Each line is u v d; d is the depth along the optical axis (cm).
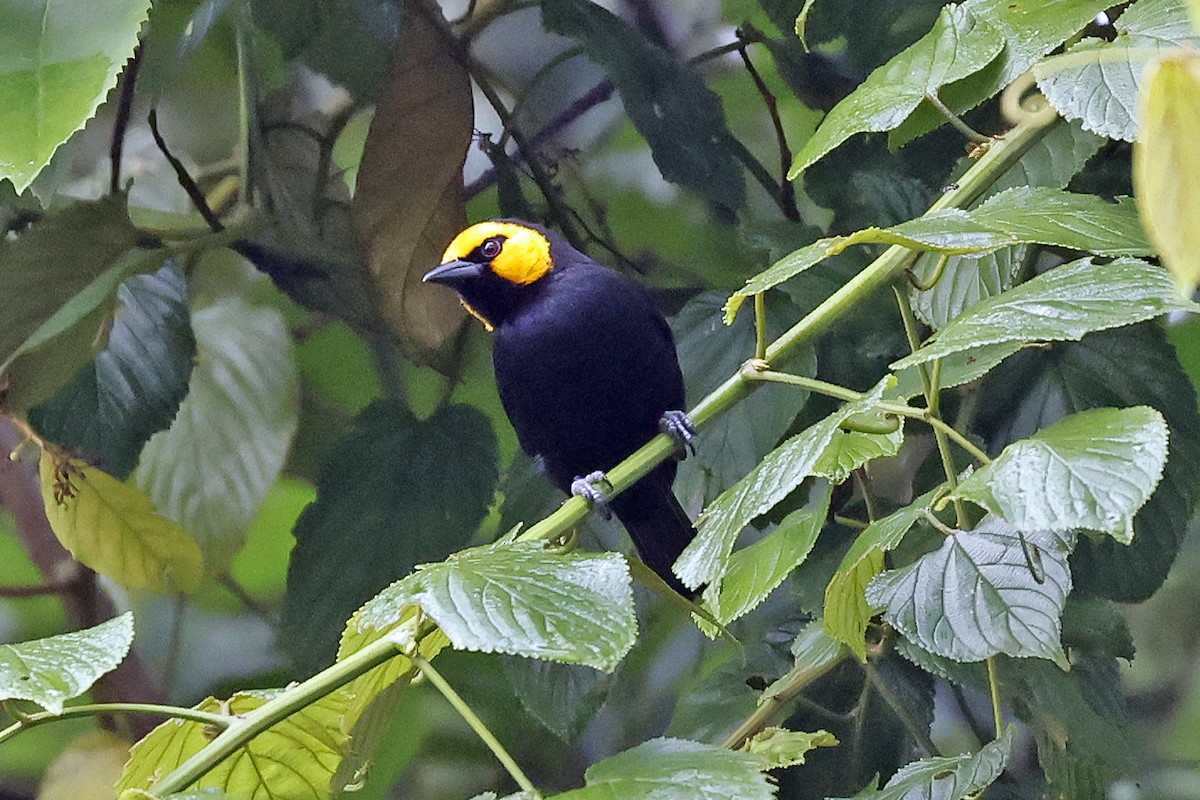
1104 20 543
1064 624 639
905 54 499
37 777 828
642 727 818
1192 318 750
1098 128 441
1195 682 866
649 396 740
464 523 729
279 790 450
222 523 797
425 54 728
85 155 844
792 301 695
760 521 706
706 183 737
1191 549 864
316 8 727
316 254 767
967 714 756
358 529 723
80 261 702
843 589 457
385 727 461
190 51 716
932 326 563
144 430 724
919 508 447
